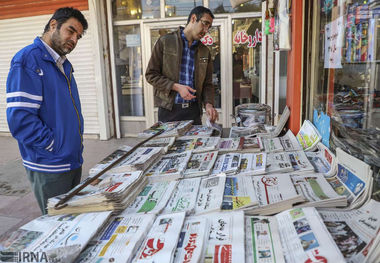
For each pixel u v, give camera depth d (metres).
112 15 5.36
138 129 5.77
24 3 5.57
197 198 1.13
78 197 1.09
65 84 1.75
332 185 1.16
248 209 1.02
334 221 0.91
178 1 5.10
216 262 0.76
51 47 1.70
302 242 0.80
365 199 0.98
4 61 5.97
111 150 5.05
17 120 1.55
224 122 5.28
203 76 2.65
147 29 5.29
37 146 1.62
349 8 1.26
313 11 1.85
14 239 0.86
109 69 5.55
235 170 1.37
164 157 1.64
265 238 0.86
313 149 1.63
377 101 1.04
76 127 1.80
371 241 0.77
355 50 1.20
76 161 1.82
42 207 1.79
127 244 0.83
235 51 5.05
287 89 2.42
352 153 1.21
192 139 2.00
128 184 1.15
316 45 1.81
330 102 1.49
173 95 2.61
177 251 0.81
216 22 4.99
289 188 1.13
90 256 0.80
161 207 1.07
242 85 5.15
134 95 5.68
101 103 5.56
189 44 2.55
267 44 4.62
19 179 3.93
